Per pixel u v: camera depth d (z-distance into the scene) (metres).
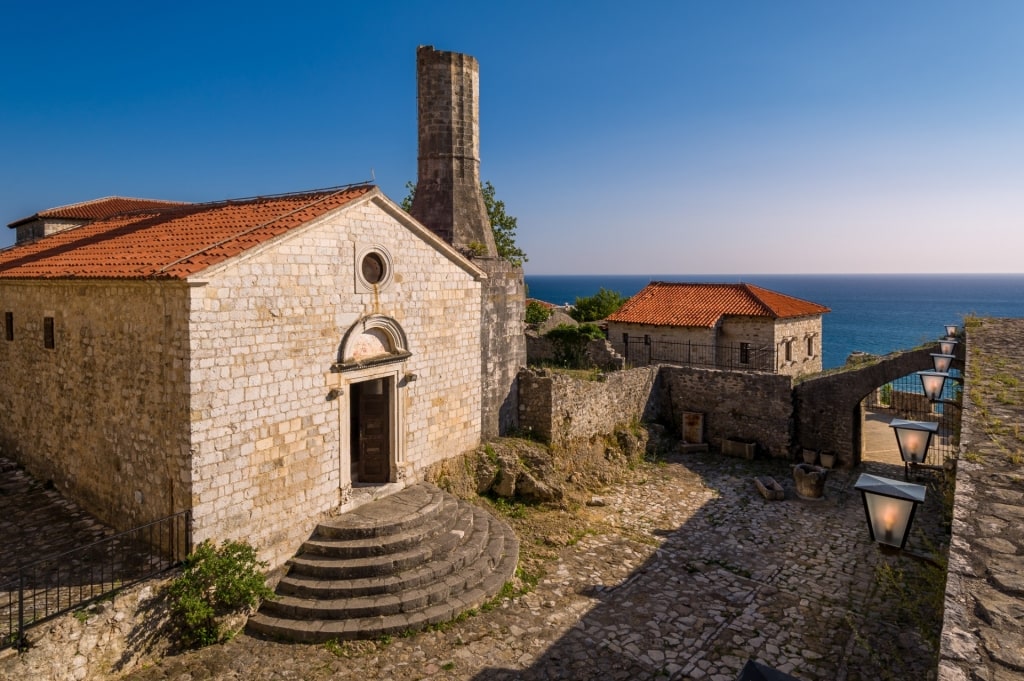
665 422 29.06
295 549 13.95
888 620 13.55
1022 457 7.62
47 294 15.77
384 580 13.13
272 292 13.25
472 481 19.34
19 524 14.26
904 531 7.32
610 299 46.59
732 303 35.56
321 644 11.91
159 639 11.42
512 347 22.34
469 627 12.70
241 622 12.34
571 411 23.25
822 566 16.52
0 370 18.03
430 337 17.67
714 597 14.66
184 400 11.95
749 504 21.52
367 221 15.47
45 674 9.91
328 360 14.60
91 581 11.02
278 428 13.52
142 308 12.81
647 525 19.38
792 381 26.73
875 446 28.56
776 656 12.24
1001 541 5.68
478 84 23.45
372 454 16.75
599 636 12.77
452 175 22.80
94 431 14.43
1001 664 4.13
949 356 15.48
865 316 169.75
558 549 16.95
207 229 15.31
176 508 12.30
